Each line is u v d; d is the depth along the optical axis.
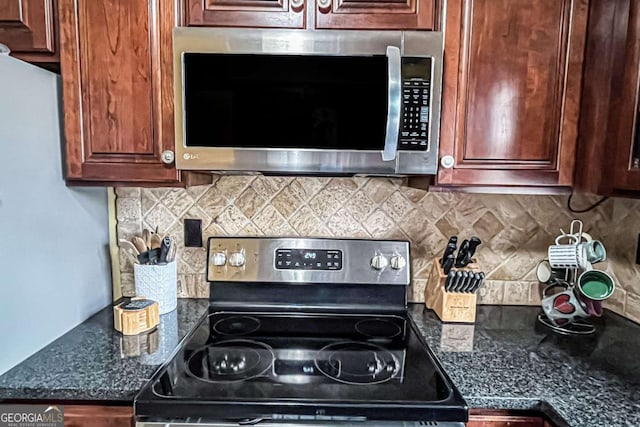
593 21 1.10
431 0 1.12
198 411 0.84
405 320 1.35
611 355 1.10
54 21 1.13
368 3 1.12
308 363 1.04
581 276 1.29
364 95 1.10
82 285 1.28
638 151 1.00
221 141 1.12
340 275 1.39
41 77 1.08
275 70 1.09
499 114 1.15
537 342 1.19
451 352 1.11
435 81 1.11
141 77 1.13
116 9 1.11
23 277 1.02
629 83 1.01
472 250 1.31
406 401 0.85
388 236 1.48
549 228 1.48
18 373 0.96
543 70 1.13
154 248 1.39
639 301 1.32
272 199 1.48
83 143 1.16
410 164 1.13
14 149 0.98
